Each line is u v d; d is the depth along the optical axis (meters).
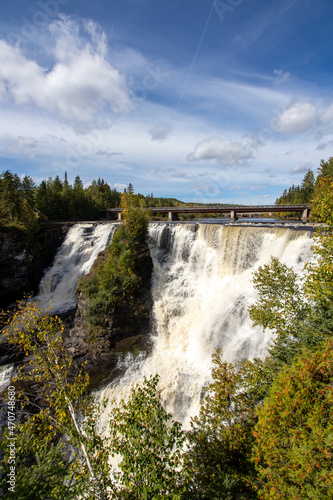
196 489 9.93
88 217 85.94
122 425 9.11
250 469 10.54
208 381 21.50
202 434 11.62
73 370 23.64
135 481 8.44
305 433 8.27
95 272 33.41
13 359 24.59
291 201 123.88
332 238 12.14
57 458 7.37
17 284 43.50
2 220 47.56
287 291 14.75
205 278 35.12
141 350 27.03
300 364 9.55
